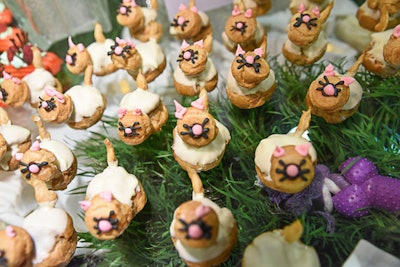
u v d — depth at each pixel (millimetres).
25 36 581
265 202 441
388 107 488
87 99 486
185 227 334
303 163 357
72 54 521
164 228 448
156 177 489
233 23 506
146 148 501
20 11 590
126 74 575
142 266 429
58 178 446
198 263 371
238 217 432
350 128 481
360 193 414
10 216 448
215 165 433
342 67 528
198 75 482
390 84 499
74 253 427
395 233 402
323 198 423
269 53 562
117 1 604
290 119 500
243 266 370
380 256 385
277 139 411
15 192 470
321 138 475
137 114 444
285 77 536
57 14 588
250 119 505
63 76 560
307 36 470
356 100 451
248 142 492
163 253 431
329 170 446
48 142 450
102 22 604
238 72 435
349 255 391
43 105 457
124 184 415
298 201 421
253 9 570
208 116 402
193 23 519
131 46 490
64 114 464
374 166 434
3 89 494
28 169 416
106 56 535
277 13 605
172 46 581
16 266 365
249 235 418
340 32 571
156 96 473
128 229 448
